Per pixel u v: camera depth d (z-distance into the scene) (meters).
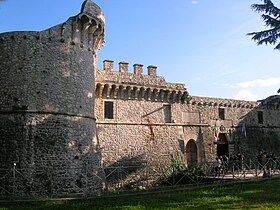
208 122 33.00
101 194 16.70
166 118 30.56
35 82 19.23
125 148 27.55
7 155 18.45
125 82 28.19
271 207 11.30
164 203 13.05
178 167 28.09
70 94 19.92
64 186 18.45
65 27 20.41
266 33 20.52
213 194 15.12
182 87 31.42
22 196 16.09
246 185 18.16
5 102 19.14
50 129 18.92
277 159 31.27
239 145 34.50
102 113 27.05
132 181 27.23
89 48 21.55
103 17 22.34
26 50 19.52
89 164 20.05
